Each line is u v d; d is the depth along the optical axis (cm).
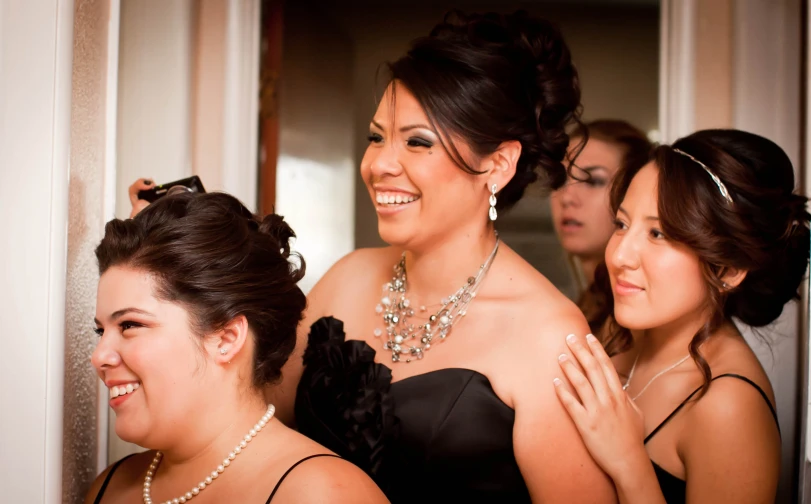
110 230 118
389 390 157
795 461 211
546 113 157
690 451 155
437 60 148
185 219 117
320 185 304
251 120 248
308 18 297
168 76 235
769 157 161
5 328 131
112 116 169
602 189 249
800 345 211
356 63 317
